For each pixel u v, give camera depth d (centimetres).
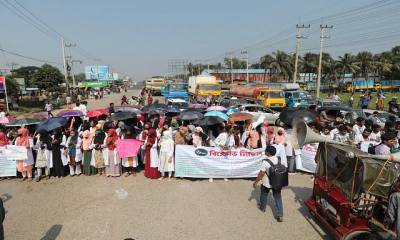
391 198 390
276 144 799
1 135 776
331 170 478
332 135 846
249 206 611
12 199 648
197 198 650
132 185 729
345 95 4766
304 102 2239
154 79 5253
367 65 5359
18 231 512
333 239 484
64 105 3350
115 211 586
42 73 4534
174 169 766
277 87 2981
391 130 839
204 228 520
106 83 8394
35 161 782
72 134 782
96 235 498
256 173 773
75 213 579
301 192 691
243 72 6288
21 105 2791
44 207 606
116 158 779
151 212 581
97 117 1093
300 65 5400
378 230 413
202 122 777
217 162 759
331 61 5588
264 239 486
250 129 866
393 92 5553
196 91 2978
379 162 406
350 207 418
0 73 4175
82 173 826
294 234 502
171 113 1227
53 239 486
